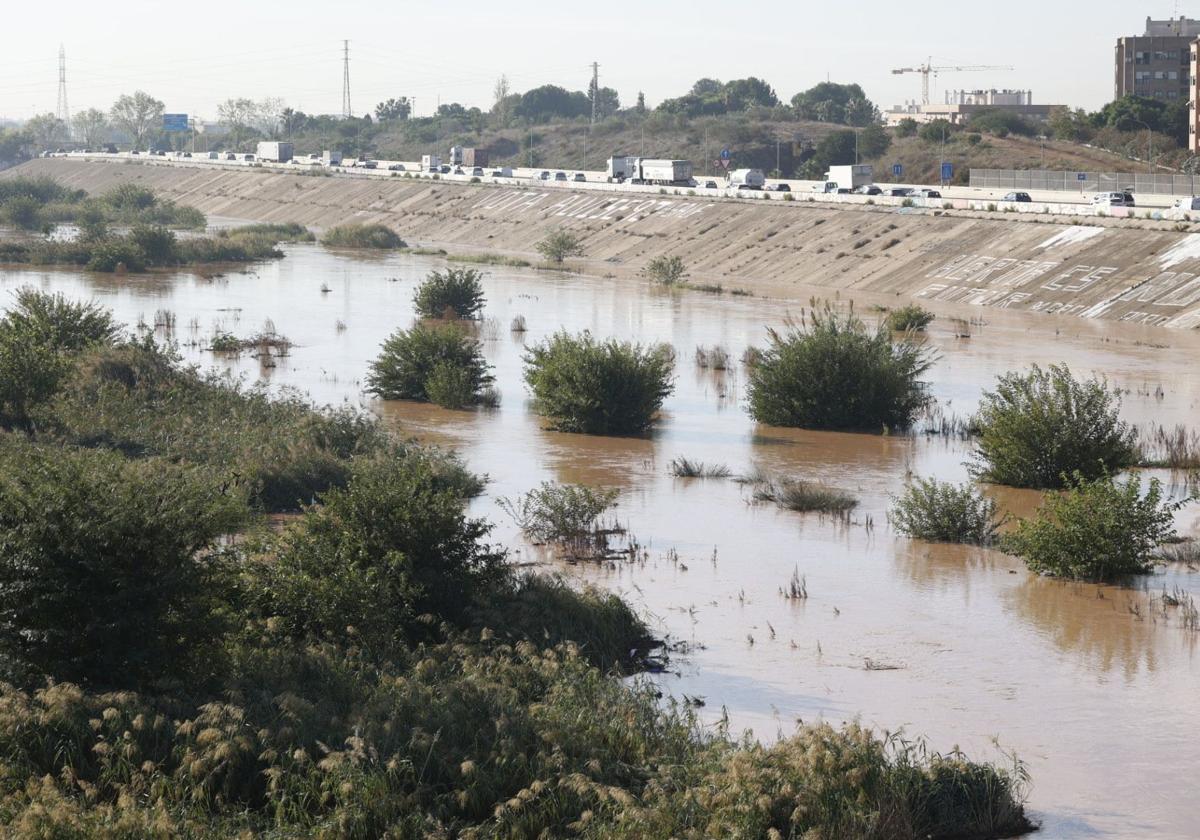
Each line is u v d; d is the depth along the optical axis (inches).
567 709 2620.6
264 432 5319.9
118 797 2162.9
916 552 4298.7
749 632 3459.6
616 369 6382.9
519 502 4803.2
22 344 5728.3
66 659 2566.4
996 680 3134.8
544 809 2215.8
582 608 3309.5
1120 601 3782.0
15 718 2284.7
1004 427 5315.0
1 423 5383.9
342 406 6628.9
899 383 6624.0
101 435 5275.6
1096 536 3964.1
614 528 4525.1
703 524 4628.4
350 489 3412.9
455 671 2874.0
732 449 6058.1
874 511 4874.5
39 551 2578.7
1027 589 3892.7
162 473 3152.1
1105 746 2755.9
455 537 3341.5
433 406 7116.1
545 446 6043.3
